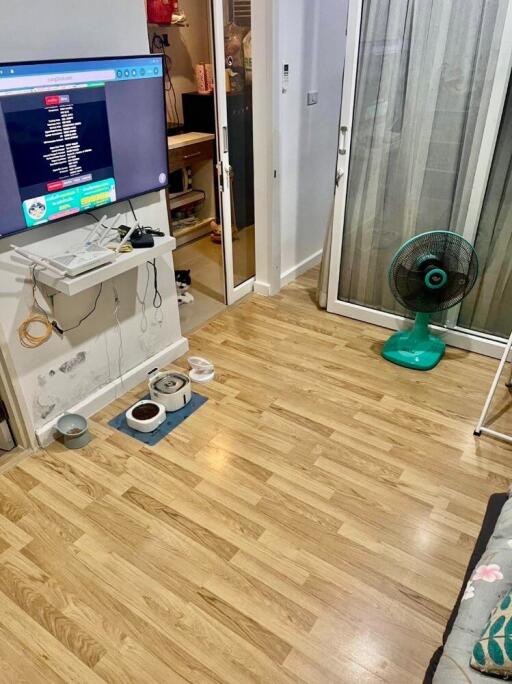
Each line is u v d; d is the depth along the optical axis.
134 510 2.00
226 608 1.66
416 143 2.69
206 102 3.86
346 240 3.17
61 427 2.32
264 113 3.07
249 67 2.99
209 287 3.74
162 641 1.57
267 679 1.47
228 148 3.10
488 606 1.28
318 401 2.59
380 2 2.48
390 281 2.74
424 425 2.43
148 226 2.49
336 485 2.10
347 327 3.26
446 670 1.17
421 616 1.63
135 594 1.70
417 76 2.54
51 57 1.87
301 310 3.47
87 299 2.30
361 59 2.65
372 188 2.93
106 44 2.04
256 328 3.26
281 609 1.65
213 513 1.98
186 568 1.78
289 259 3.78
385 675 1.48
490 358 2.94
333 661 1.51
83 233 2.19
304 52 3.15
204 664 1.51
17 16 1.73
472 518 1.96
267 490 2.08
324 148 3.72
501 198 2.60
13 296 2.00
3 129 1.72
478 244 2.76
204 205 4.44
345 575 1.76
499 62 2.32
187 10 3.87
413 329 2.93
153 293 2.67
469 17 2.32
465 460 2.22
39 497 2.06
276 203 3.35
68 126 1.91
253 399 2.61
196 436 2.36
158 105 2.23
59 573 1.77
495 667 1.11
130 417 2.39
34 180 1.87
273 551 1.84
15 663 1.52
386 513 1.98
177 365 2.90
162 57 2.15
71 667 1.51
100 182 2.11
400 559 1.81
